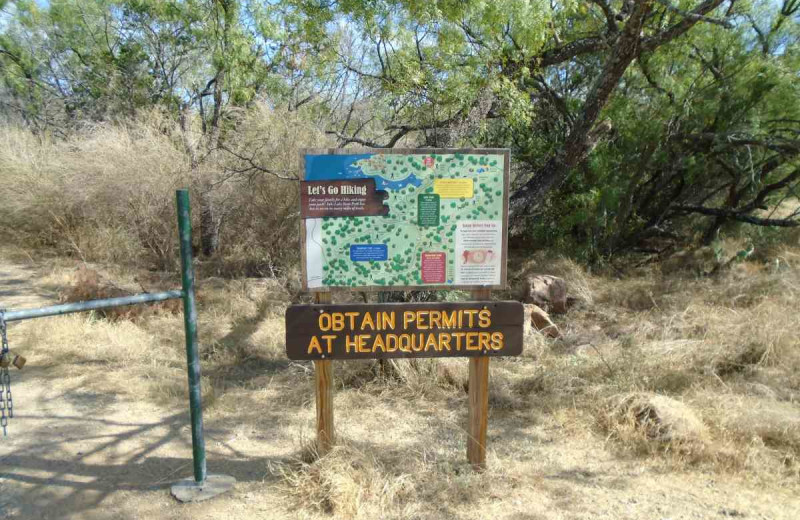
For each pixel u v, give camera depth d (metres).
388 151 3.41
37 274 9.78
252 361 6.04
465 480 3.55
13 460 3.76
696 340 5.91
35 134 14.40
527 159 11.37
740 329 5.92
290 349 3.46
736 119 10.26
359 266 3.48
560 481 3.61
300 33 8.18
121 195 9.98
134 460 3.83
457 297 6.64
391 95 7.66
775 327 5.71
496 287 3.54
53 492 3.41
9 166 11.33
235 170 8.49
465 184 3.46
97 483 3.53
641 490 3.50
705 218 12.65
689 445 3.87
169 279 9.52
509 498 3.40
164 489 3.48
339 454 3.56
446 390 5.14
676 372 5.08
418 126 7.70
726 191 12.42
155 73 13.67
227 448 4.04
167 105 12.95
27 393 4.89
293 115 9.12
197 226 11.67
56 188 11.11
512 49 8.42
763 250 11.18
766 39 10.20
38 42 16.52
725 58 10.43
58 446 3.97
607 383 4.99
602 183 10.60
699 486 3.55
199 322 7.25
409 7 7.14
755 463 3.74
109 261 10.49
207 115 13.30
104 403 4.74
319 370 3.53
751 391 4.88
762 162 10.92
